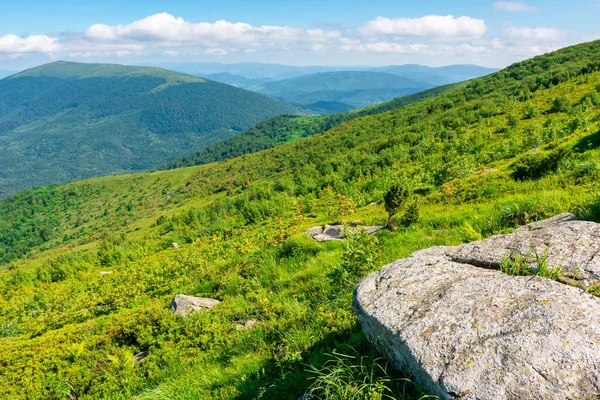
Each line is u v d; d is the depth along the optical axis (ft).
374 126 596.29
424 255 16.94
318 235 53.72
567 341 8.86
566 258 12.77
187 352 27.09
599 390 7.80
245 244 86.12
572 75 383.45
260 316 28.94
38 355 32.30
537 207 29.99
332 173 248.52
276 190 333.62
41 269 190.08
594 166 40.24
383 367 12.55
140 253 181.78
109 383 25.49
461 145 189.37
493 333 9.92
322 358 16.62
